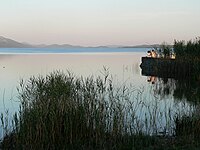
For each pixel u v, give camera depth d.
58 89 11.88
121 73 37.00
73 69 40.78
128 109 12.54
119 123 10.20
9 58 82.50
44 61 64.56
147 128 11.48
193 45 32.28
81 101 10.49
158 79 31.78
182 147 9.49
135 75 35.38
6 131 10.50
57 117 9.74
